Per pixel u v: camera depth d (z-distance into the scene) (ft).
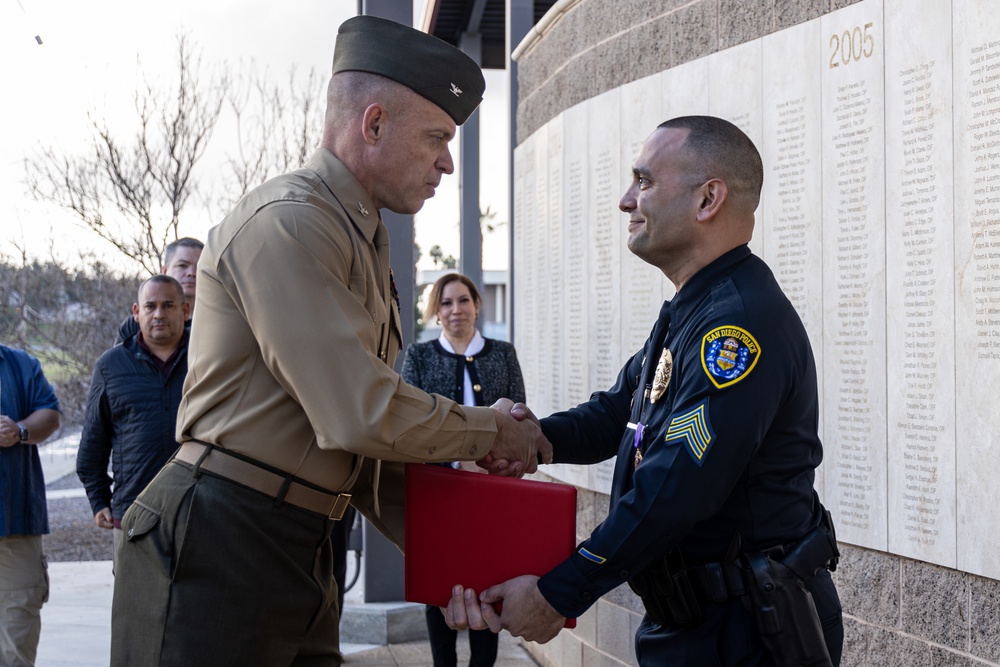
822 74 9.93
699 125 6.49
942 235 8.49
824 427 9.84
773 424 6.11
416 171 6.61
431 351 15.07
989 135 8.00
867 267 9.34
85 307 38.11
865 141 9.38
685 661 6.15
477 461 6.95
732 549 6.05
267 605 6.17
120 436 12.83
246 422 6.17
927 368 8.65
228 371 6.21
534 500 6.36
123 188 36.63
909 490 8.83
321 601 6.43
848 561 9.61
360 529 17.93
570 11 15.12
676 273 6.63
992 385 7.98
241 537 6.12
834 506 9.71
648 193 6.52
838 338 9.68
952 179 8.39
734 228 6.44
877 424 9.20
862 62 9.42
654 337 6.76
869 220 9.32
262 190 6.32
